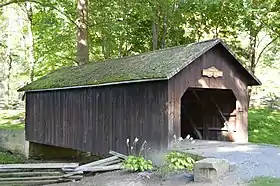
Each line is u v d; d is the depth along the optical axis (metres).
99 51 24.23
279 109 24.47
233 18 20.16
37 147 17.50
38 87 16.55
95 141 13.25
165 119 10.34
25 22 34.03
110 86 12.59
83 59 18.92
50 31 21.75
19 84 40.94
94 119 13.34
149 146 10.89
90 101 13.57
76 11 20.20
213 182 7.39
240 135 11.95
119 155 11.21
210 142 11.76
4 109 33.72
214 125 13.12
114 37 21.77
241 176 7.52
